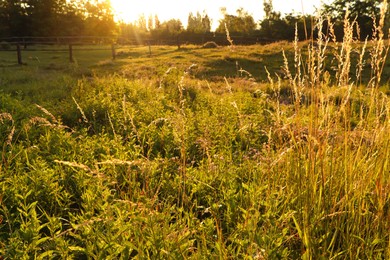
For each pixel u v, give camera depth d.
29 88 13.20
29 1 70.44
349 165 3.37
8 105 8.51
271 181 3.85
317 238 3.02
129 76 19.25
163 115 8.16
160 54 33.00
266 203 3.43
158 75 19.47
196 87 13.41
